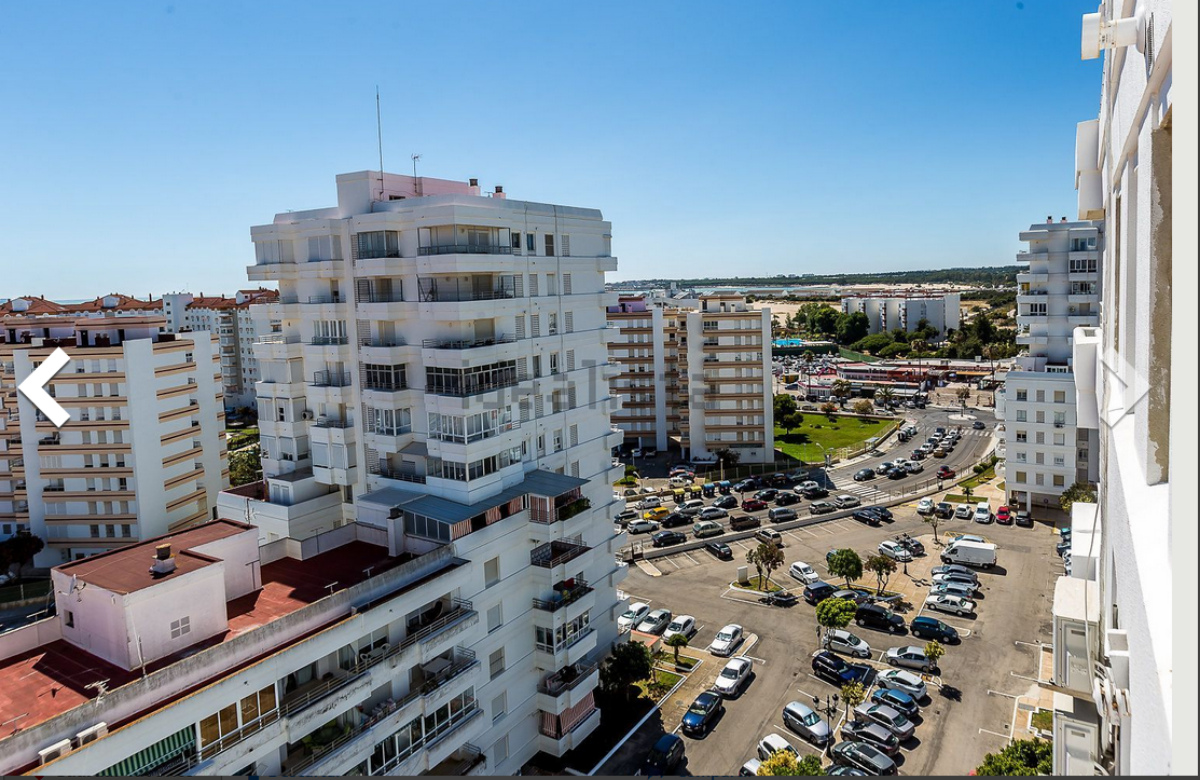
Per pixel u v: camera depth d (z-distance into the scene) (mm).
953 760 40594
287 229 45594
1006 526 79312
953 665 50656
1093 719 13742
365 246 43281
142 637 27609
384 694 33250
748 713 46438
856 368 192875
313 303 45156
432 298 41781
